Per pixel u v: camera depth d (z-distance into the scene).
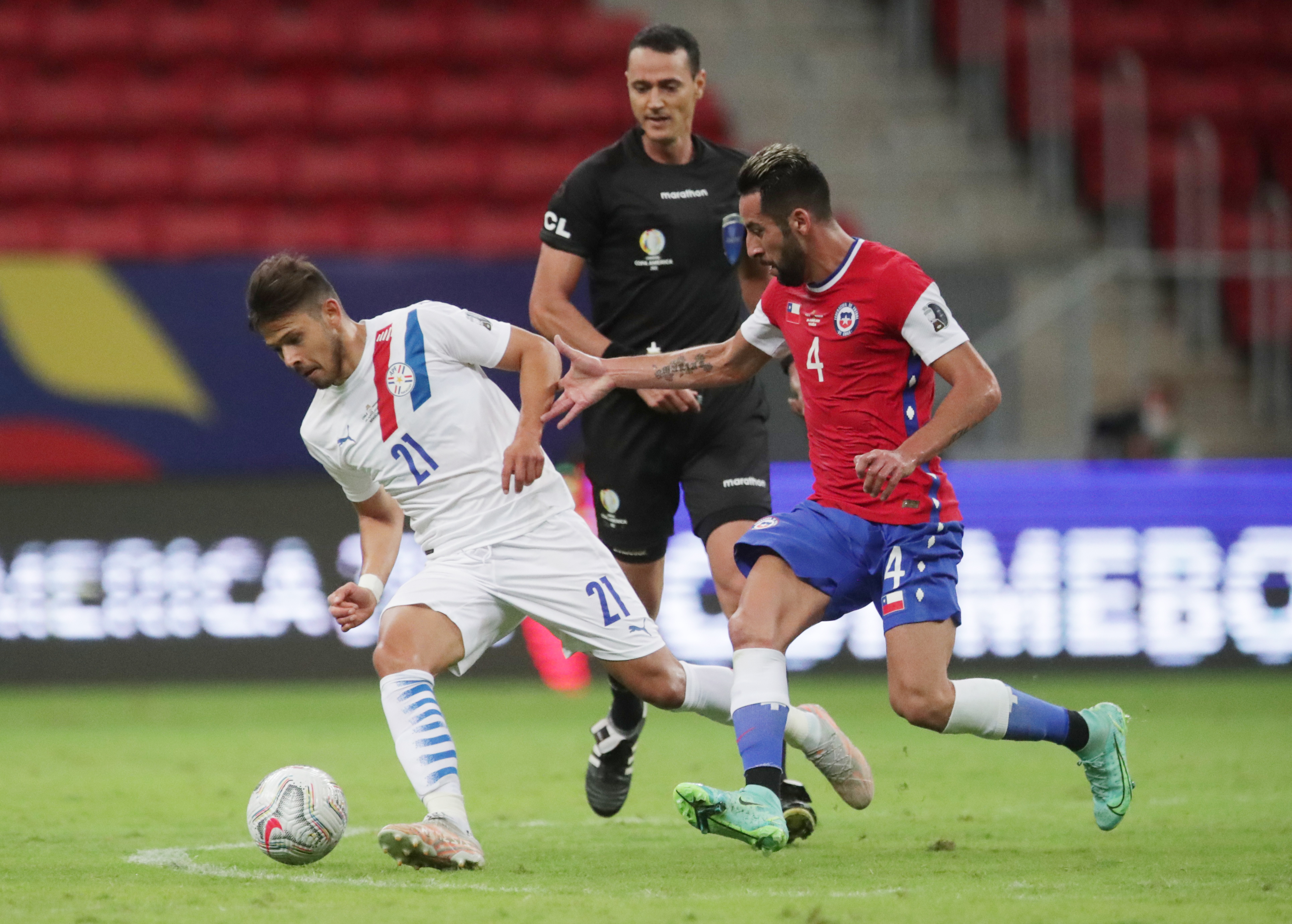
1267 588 41.88
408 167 56.28
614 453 20.98
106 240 53.66
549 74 60.47
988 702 16.44
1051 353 43.25
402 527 18.02
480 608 16.53
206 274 40.69
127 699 39.16
